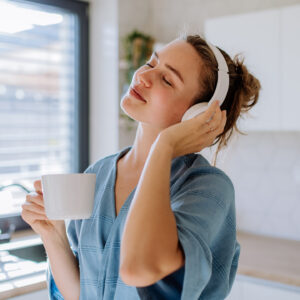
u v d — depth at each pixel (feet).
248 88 3.48
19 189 8.73
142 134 3.25
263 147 8.89
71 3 9.30
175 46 3.22
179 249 2.32
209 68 3.19
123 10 9.39
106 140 9.56
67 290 3.44
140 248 2.25
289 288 6.32
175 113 3.17
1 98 8.54
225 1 9.18
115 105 9.32
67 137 9.62
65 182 2.68
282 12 7.36
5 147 8.63
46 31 9.09
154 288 2.67
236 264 3.17
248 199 9.11
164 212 2.34
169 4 9.96
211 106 2.89
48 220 3.43
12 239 7.98
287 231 8.65
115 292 2.87
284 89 7.42
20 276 5.73
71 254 3.51
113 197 3.15
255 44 7.68
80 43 9.59
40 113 9.12
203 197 2.61
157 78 3.13
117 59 9.27
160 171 2.46
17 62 8.70
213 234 2.53
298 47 7.23
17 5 8.55
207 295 2.76
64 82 9.51
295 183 8.54
